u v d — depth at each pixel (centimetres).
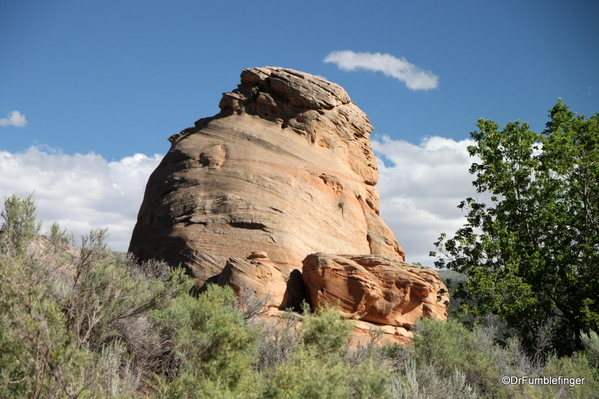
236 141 3291
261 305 2036
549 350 2430
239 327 1356
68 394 943
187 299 1770
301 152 3325
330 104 3584
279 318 1948
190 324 1502
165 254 2884
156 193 3234
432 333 1783
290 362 1260
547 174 2870
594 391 1498
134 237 3322
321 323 1433
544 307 2608
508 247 2723
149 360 1459
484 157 2956
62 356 973
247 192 2994
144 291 1644
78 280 1514
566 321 2722
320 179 3294
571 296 2706
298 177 3184
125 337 1455
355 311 2461
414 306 2556
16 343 991
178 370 1388
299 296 2603
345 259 2564
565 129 3008
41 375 951
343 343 1436
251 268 2488
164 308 1614
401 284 2538
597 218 2847
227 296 1908
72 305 1273
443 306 2725
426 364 1664
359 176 3631
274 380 1099
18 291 1070
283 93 3559
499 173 2888
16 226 1695
